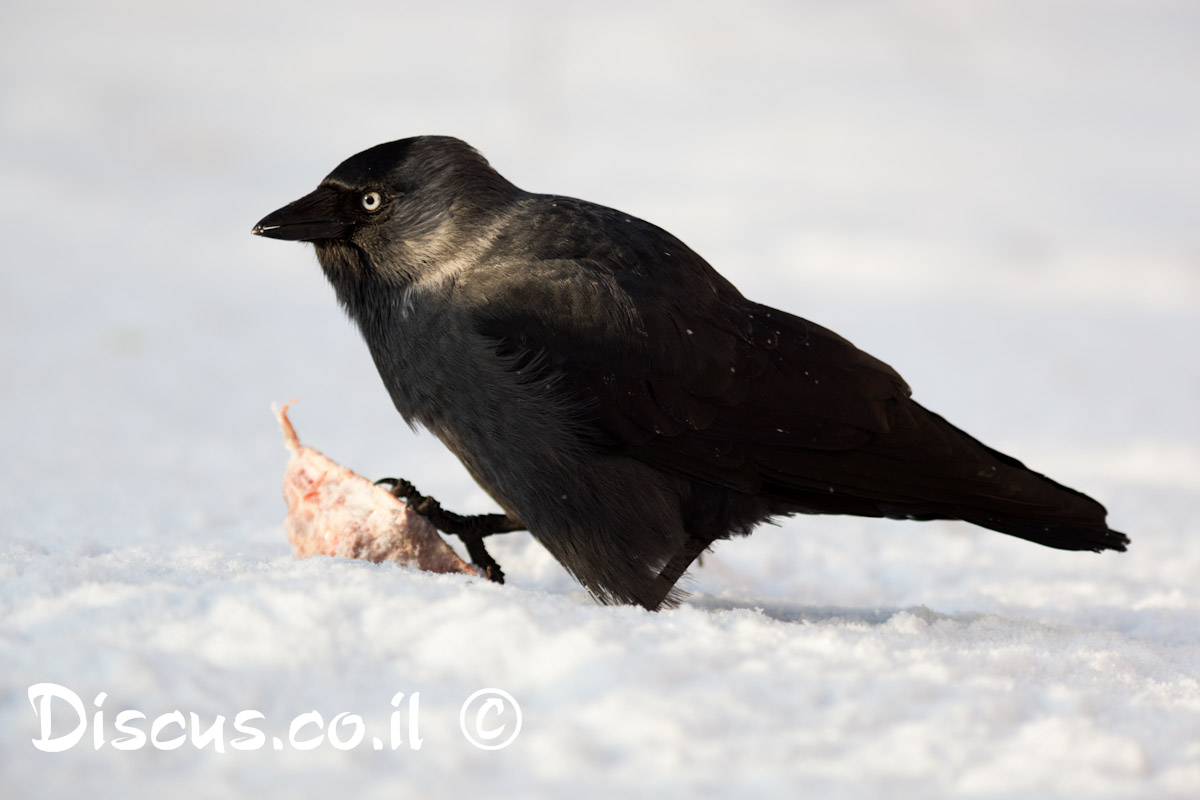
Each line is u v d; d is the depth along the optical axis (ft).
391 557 27.86
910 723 18.52
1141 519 43.19
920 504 28.99
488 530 31.73
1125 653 24.54
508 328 28.63
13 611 20.65
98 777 15.51
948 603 32.42
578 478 28.66
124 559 25.62
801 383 29.04
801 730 17.95
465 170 30.45
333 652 19.49
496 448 28.86
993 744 18.13
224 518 36.24
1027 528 29.17
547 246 29.37
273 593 20.88
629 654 19.66
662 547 29.35
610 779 16.26
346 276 31.19
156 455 47.42
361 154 31.01
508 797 15.69
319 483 28.55
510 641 19.90
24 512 35.35
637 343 28.37
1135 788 17.08
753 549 37.81
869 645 21.58
